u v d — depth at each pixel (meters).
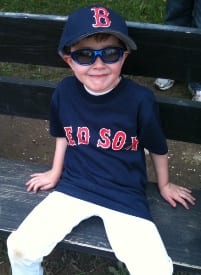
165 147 0.83
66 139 0.86
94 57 0.76
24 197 0.88
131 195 0.81
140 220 0.79
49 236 0.79
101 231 0.82
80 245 0.80
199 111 0.89
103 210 0.80
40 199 0.88
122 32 0.75
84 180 0.82
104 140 0.81
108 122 0.80
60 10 1.70
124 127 0.80
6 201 0.88
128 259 0.76
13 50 0.92
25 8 1.71
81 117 0.81
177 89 1.44
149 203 0.87
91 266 0.99
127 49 0.79
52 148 1.26
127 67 0.88
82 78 0.78
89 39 0.76
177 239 0.81
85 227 0.82
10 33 0.90
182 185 1.16
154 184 0.90
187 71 0.86
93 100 0.80
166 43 0.83
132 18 1.64
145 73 0.88
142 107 0.79
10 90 0.97
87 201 0.81
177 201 0.87
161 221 0.84
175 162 1.22
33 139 1.29
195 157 1.23
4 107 1.00
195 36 0.81
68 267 0.99
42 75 1.50
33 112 0.99
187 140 0.93
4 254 1.01
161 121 0.92
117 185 0.81
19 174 0.93
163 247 0.77
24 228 0.80
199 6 1.24
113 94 0.79
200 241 0.81
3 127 1.33
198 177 1.18
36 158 1.24
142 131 0.81
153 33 0.83
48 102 0.97
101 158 0.82
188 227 0.83
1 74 1.50
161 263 0.75
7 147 1.27
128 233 0.78
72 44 0.77
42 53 0.91
